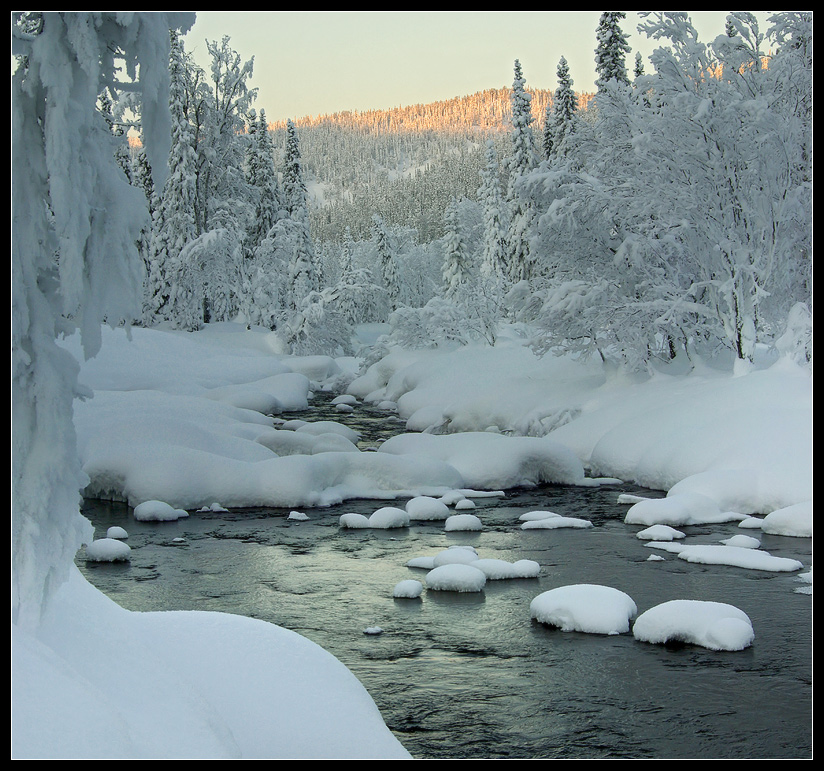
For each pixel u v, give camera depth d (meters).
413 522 17.67
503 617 11.16
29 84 4.60
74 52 4.64
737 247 23.62
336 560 14.35
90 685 3.85
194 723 4.35
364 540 15.90
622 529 16.56
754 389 20.61
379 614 11.30
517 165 56.84
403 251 107.50
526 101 57.00
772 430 18.55
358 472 20.86
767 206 23.64
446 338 45.12
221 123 57.75
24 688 3.51
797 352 21.12
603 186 26.92
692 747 7.29
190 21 4.90
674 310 24.36
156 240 55.16
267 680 6.18
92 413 24.30
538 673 9.11
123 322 4.92
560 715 8.00
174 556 14.59
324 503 19.31
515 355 36.84
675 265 26.52
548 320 27.23
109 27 4.75
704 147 24.30
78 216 4.61
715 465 18.66
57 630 4.77
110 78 4.80
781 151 22.70
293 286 63.47
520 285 29.56
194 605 11.66
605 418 24.20
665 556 14.31
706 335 26.58
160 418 21.59
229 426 24.66
